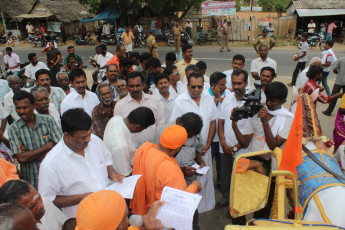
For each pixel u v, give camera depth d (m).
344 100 3.72
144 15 23.30
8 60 9.08
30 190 1.75
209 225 3.50
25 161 2.88
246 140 3.07
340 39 20.67
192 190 2.25
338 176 2.21
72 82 4.24
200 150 3.18
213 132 3.64
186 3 21.41
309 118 2.70
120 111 3.71
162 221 1.99
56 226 2.14
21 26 27.22
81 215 1.36
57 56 8.12
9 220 1.11
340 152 3.06
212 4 19.88
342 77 6.47
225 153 3.43
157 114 3.80
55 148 2.35
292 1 22.12
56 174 2.28
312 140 2.60
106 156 2.67
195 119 2.64
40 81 4.47
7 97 4.38
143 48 20.33
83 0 21.52
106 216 1.33
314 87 4.46
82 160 2.37
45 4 25.94
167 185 2.14
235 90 3.40
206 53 16.89
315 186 2.17
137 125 2.75
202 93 3.69
